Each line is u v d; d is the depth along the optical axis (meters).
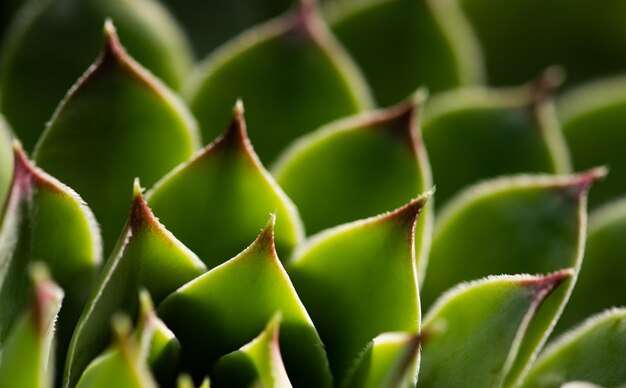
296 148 0.13
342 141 0.13
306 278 0.12
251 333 0.12
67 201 0.12
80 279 0.12
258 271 0.11
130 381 0.10
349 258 0.12
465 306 0.12
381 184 0.13
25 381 0.10
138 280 0.12
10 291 0.12
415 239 0.13
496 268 0.13
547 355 0.13
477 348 0.12
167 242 0.12
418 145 0.13
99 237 0.12
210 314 0.12
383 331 0.12
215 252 0.12
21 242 0.12
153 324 0.11
